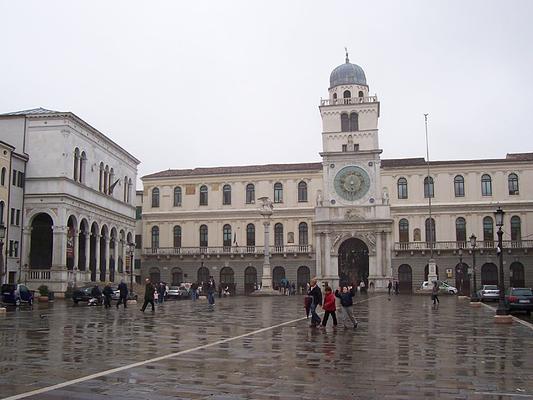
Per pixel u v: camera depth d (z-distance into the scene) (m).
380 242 81.75
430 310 39.25
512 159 80.88
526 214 79.81
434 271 75.44
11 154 55.34
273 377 13.11
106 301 41.28
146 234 90.25
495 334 22.66
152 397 11.04
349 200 83.38
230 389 11.80
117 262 73.25
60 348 17.95
